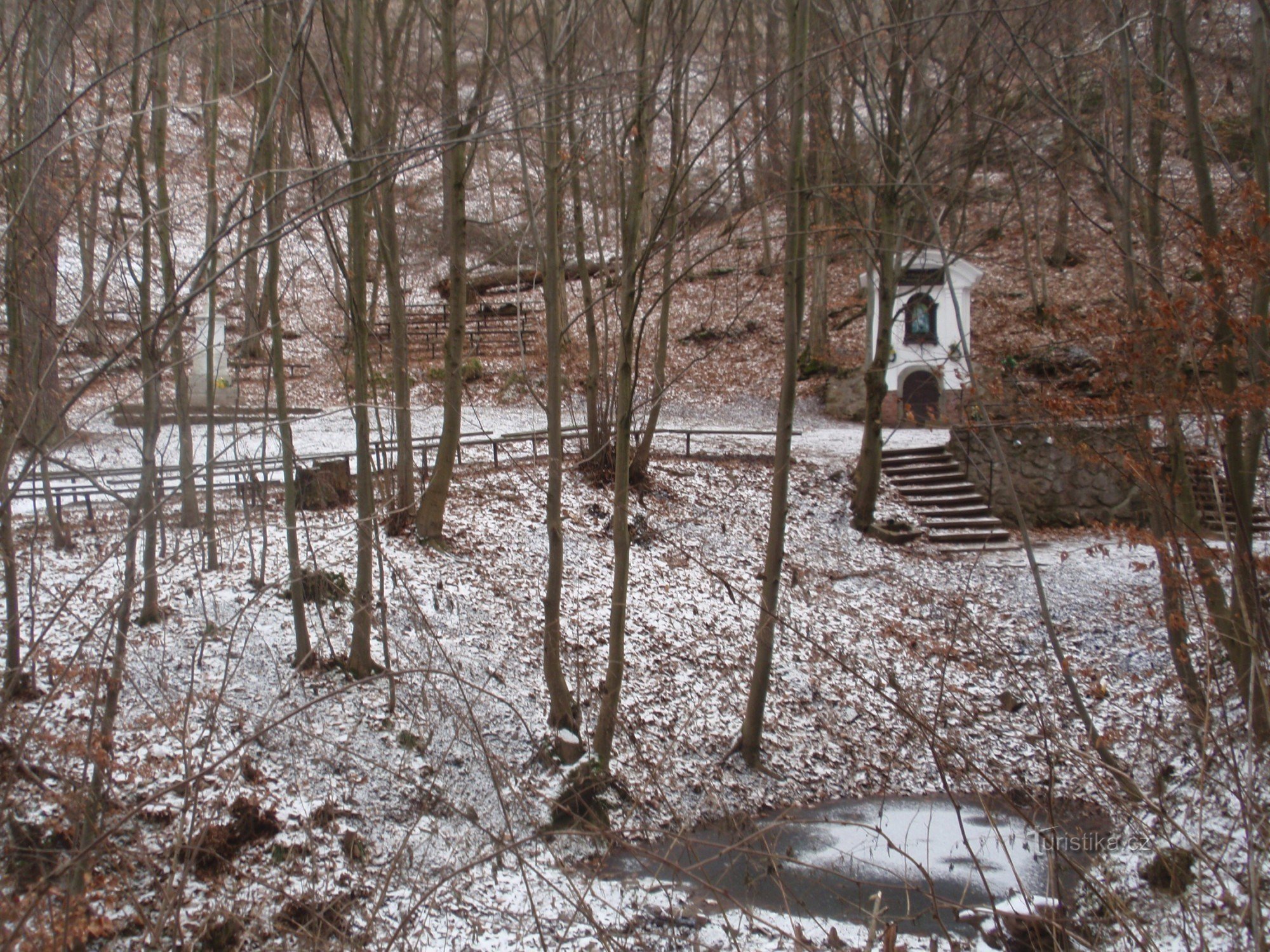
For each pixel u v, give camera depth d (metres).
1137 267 8.28
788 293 10.46
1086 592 15.02
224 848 7.08
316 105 16.53
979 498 18.47
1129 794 7.11
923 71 13.52
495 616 12.68
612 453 18.08
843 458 20.27
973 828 9.92
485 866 8.15
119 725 8.16
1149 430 7.15
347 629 11.32
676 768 10.81
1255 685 6.23
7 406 5.95
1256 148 8.32
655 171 18.62
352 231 10.44
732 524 17.33
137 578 6.18
